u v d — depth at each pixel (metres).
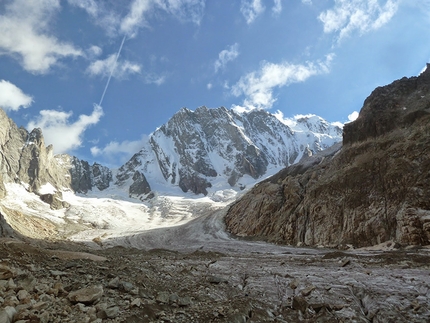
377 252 34.75
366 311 10.79
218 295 12.24
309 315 10.15
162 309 9.55
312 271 19.41
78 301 8.66
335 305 10.97
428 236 35.78
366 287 13.38
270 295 12.71
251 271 19.59
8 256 12.98
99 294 9.11
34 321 6.75
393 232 41.00
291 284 14.38
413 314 9.70
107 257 21.55
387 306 10.52
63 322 7.18
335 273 18.03
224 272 18.92
